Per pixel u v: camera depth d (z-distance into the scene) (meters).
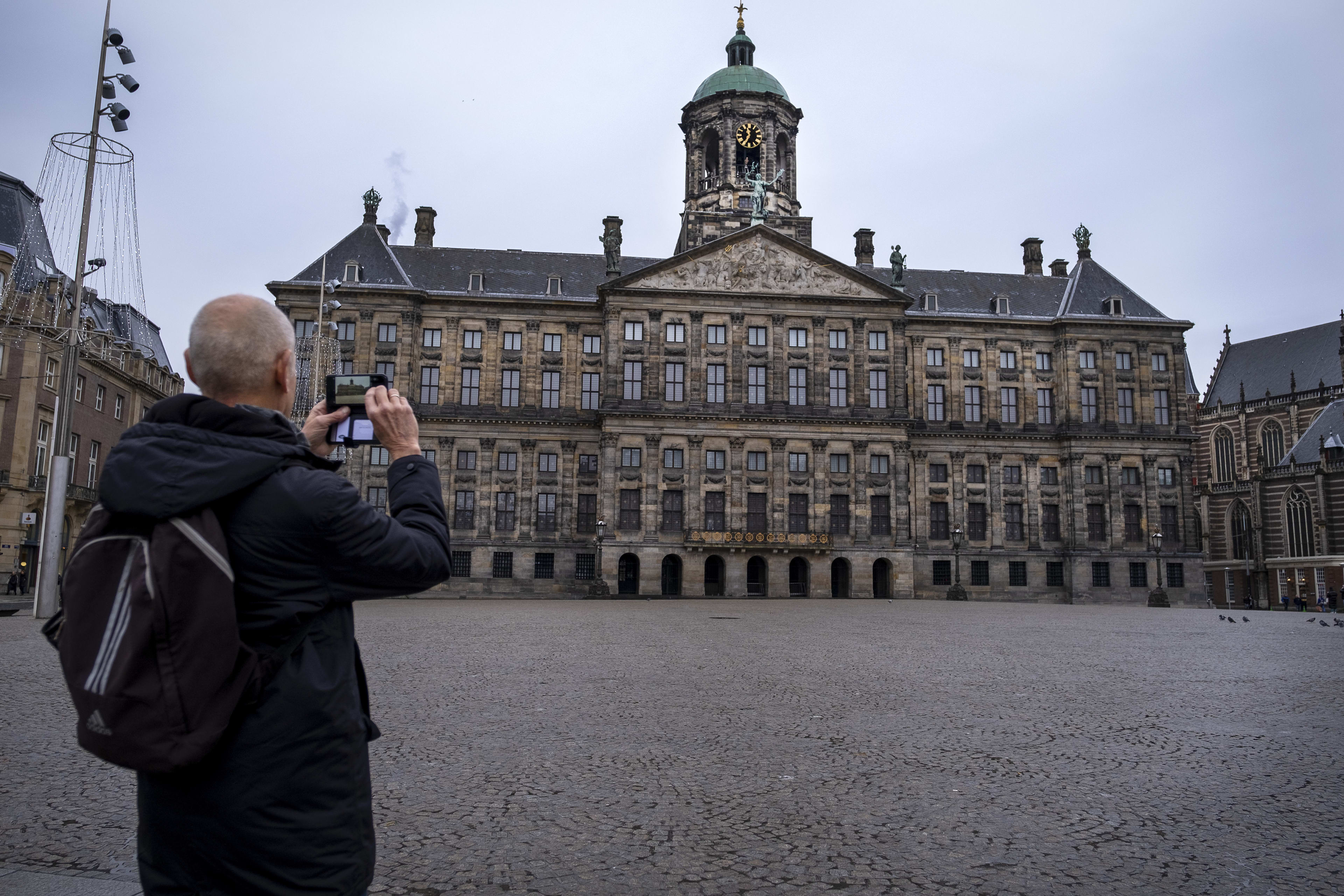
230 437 2.73
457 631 26.89
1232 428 95.81
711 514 67.06
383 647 21.09
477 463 69.62
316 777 2.69
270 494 2.69
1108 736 10.55
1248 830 6.91
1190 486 74.25
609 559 65.50
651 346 68.38
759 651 20.92
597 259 78.38
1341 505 79.56
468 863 6.05
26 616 29.86
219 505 2.67
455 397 70.06
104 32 27.61
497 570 68.69
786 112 78.12
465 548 68.44
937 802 7.67
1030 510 74.00
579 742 9.98
